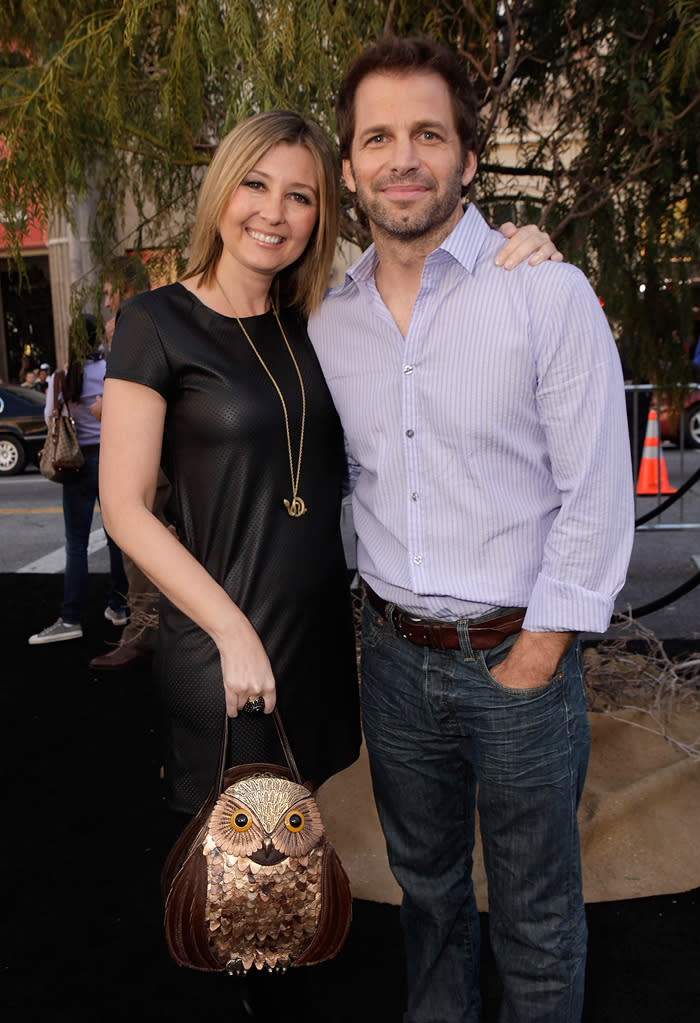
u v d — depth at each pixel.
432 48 1.49
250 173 1.60
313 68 2.28
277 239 1.64
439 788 1.72
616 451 1.43
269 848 1.40
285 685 1.67
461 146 1.54
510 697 1.52
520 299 1.45
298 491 1.67
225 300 1.69
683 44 2.29
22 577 6.29
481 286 1.48
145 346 1.57
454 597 1.55
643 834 2.57
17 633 4.96
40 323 12.90
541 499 1.56
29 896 2.45
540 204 3.31
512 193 3.47
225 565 1.63
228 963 1.48
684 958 2.11
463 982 1.84
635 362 3.69
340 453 1.80
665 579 5.69
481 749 1.58
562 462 1.46
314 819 1.45
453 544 1.55
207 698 1.63
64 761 3.30
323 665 1.73
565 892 1.60
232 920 1.43
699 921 2.24
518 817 1.57
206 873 1.42
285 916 1.44
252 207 1.61
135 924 2.32
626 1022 1.91
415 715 1.66
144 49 2.72
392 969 2.12
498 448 1.51
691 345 3.60
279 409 1.64
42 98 2.39
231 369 1.61
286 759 1.59
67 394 4.39
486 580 1.55
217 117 2.83
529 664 1.48
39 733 3.56
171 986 2.08
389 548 1.66
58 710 3.80
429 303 1.52
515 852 1.59
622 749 3.05
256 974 1.83
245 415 1.60
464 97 1.52
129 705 3.84
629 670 3.53
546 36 2.87
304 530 1.68
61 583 6.10
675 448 10.67
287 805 1.43
